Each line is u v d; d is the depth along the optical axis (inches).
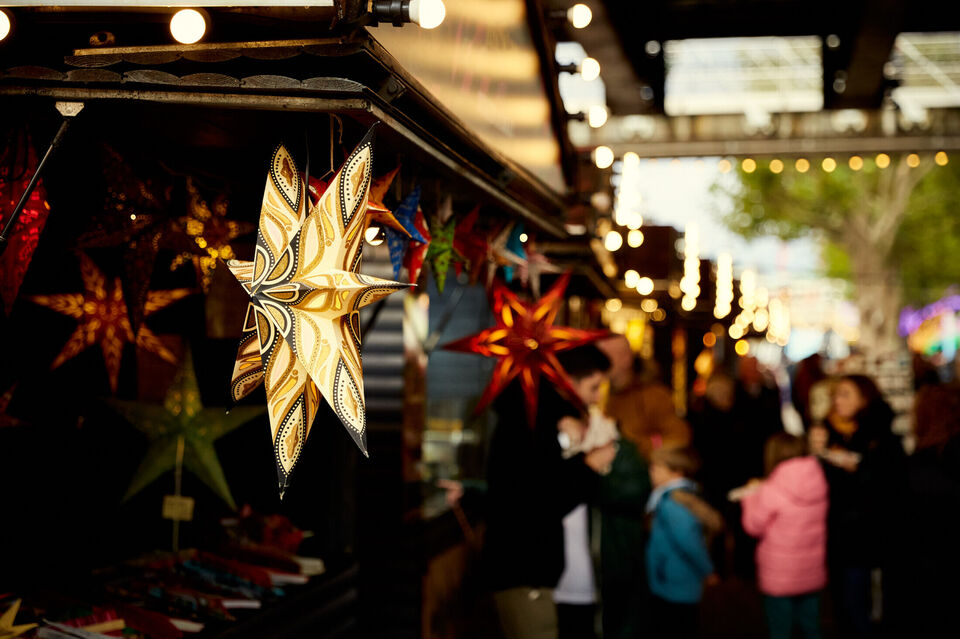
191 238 110.5
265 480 193.2
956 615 241.3
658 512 232.4
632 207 234.4
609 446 207.8
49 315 124.2
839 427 278.7
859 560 261.1
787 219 1627.7
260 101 82.9
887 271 1615.4
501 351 174.2
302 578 171.0
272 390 83.2
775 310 908.0
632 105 522.9
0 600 125.8
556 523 198.7
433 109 99.0
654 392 305.3
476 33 128.2
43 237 108.3
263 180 120.6
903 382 773.3
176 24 78.1
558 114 182.7
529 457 198.5
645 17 428.8
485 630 271.0
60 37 87.7
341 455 201.3
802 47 727.7
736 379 419.2
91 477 147.7
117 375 127.5
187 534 173.2
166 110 92.6
